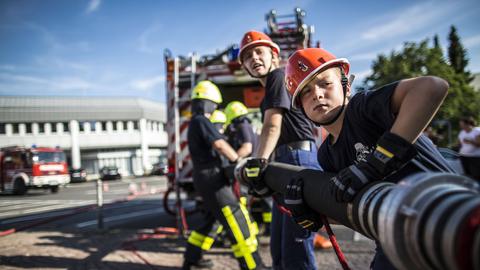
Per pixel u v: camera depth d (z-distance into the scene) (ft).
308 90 5.33
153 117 183.73
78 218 28.71
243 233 11.63
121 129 174.60
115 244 17.97
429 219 2.60
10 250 17.10
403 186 2.93
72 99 168.14
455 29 159.12
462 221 2.37
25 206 42.01
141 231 21.27
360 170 3.86
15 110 157.28
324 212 4.61
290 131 8.59
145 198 44.04
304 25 22.85
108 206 36.55
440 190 2.78
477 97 89.40
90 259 15.30
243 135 15.97
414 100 3.83
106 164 171.83
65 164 70.54
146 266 14.23
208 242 12.93
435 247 2.50
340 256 5.39
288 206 5.30
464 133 24.71
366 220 3.46
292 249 8.13
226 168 11.68
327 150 6.01
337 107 5.24
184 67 21.83
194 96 12.94
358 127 4.89
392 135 3.84
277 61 9.61
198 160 12.12
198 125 11.96
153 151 184.44
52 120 162.81
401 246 2.78
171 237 18.93
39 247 17.69
